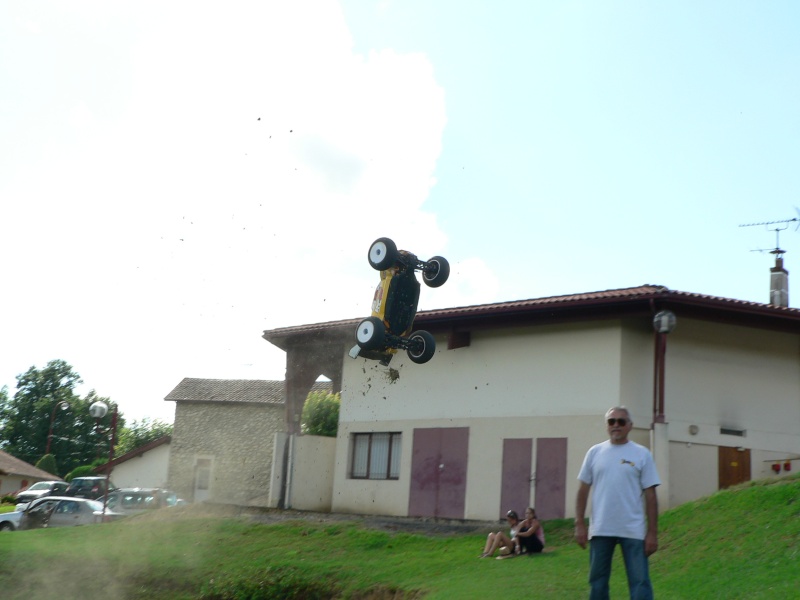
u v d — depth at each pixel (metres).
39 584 16.73
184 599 15.63
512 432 20.59
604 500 6.86
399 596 13.65
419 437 22.69
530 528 15.17
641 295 18.23
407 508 22.47
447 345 22.53
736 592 10.16
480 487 20.94
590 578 6.85
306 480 25.14
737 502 14.01
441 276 14.54
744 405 19.67
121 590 16.33
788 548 11.28
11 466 54.75
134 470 44.03
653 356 19.16
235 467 38.84
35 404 76.81
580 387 19.50
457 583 13.17
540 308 19.73
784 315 19.31
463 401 21.88
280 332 25.84
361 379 24.67
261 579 15.48
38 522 25.50
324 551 16.97
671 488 18.50
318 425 28.08
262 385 41.47
